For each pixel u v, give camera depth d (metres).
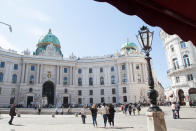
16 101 66.06
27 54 74.75
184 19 3.40
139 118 26.92
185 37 3.52
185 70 40.34
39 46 83.69
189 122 18.19
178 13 3.29
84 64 80.56
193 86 38.53
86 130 14.80
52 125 18.88
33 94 67.56
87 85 77.75
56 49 84.06
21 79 68.50
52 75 74.81
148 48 9.08
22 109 49.16
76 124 20.03
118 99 72.44
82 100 75.88
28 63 71.31
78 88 77.44
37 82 70.00
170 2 3.04
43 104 64.88
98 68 79.69
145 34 9.02
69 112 44.66
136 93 70.31
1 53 65.94
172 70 44.31
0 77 64.94
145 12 3.16
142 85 71.88
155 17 3.25
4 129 15.19
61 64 76.44
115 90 74.38
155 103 8.12
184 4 3.06
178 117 23.08
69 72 77.81
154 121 7.53
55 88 72.75
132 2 3.08
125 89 71.88
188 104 38.75
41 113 43.91
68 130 14.88
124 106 39.06
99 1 2.95
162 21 3.31
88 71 79.69
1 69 65.44
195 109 32.25
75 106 68.12
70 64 78.00
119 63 75.94
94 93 76.44
